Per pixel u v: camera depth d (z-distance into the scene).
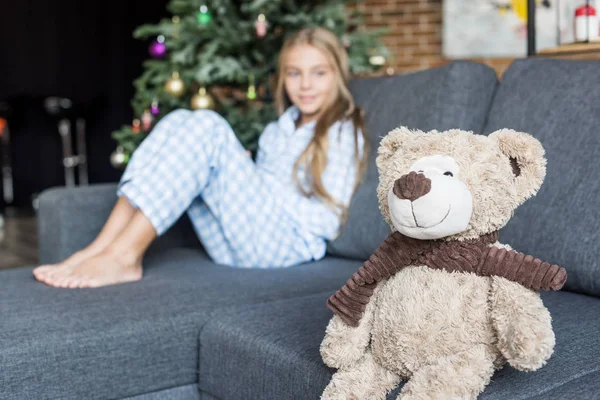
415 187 0.78
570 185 1.30
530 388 0.85
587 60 1.43
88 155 6.35
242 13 2.37
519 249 1.33
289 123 1.95
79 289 1.46
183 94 2.39
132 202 1.57
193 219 1.78
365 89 1.88
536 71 1.48
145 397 1.23
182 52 2.31
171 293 1.41
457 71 1.60
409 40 4.98
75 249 1.86
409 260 0.87
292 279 1.54
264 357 1.10
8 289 1.46
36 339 1.14
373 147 1.75
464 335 0.81
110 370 1.19
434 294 0.82
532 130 1.40
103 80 6.16
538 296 0.81
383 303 0.86
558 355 0.95
